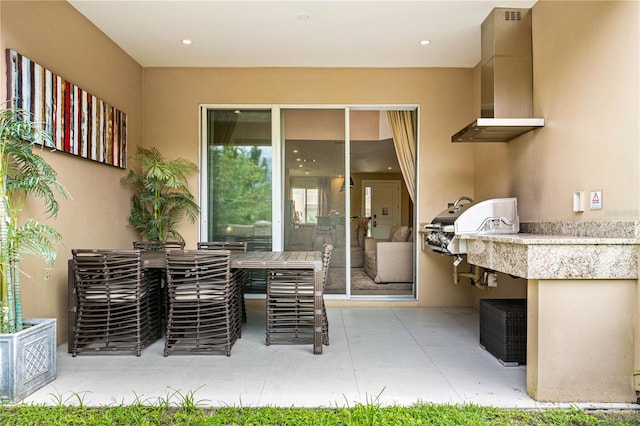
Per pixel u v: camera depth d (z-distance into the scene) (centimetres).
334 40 401
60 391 241
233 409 214
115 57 410
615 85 231
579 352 223
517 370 276
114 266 308
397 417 204
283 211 486
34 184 245
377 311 454
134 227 451
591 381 223
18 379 226
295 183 487
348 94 476
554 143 296
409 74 476
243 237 485
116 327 316
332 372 272
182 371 274
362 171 1045
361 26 370
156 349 323
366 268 673
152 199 442
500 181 398
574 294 223
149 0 324
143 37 395
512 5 329
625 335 222
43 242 243
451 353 312
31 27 287
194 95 477
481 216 328
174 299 311
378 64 466
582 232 261
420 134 477
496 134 350
